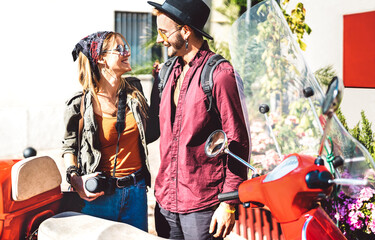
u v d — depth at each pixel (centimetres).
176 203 304
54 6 878
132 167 321
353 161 235
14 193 280
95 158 311
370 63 477
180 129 298
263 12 277
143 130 316
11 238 284
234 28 280
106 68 312
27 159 290
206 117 289
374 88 472
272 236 406
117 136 314
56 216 280
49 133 880
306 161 222
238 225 436
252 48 271
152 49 985
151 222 483
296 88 253
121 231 257
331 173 229
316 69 519
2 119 839
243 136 278
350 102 497
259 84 263
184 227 304
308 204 222
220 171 296
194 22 295
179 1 296
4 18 845
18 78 862
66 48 897
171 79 312
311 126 244
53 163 308
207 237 300
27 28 862
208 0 903
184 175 298
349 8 494
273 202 226
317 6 516
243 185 240
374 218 333
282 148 253
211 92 282
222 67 285
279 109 255
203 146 293
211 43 838
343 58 502
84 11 908
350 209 338
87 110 309
